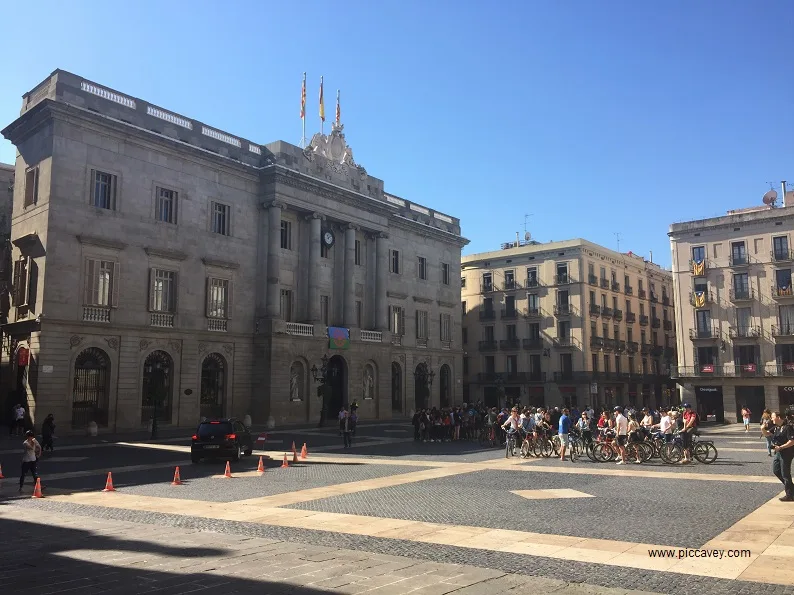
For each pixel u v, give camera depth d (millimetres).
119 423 38438
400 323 61875
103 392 38219
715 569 9617
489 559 10273
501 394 68500
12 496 17609
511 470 22609
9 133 39969
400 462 25359
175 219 43125
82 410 37219
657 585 8852
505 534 12102
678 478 20141
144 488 18781
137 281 40312
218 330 45031
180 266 42938
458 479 20188
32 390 35281
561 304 74000
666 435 25375
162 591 8500
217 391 45375
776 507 14734
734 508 14648
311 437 38031
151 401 40625
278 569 9633
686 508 14711
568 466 23891
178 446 31844
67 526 13234
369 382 56656
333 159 55406
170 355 41812
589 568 9711
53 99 37094
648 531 12258
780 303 58562
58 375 35875
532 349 75125
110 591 8516
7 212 50500
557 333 73812
